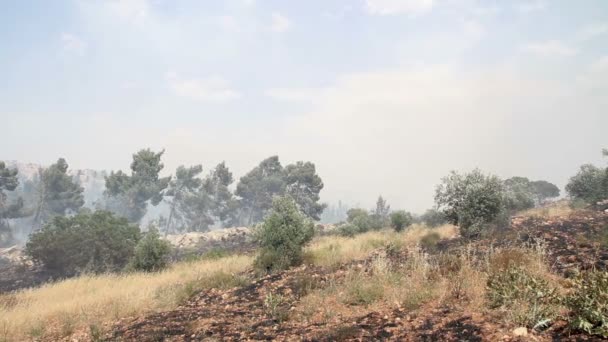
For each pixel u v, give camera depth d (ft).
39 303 37.32
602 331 13.99
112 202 221.25
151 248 57.00
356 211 128.57
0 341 25.72
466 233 41.98
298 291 29.50
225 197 231.09
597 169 69.87
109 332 24.89
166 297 32.55
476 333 16.43
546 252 29.01
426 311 20.61
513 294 18.26
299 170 219.61
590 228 36.86
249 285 34.88
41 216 186.80
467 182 42.96
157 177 212.02
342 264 38.40
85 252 67.87
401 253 40.27
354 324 20.38
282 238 42.32
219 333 21.84
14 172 174.19
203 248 100.68
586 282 16.46
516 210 68.28
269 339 19.84
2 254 103.19
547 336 15.12
